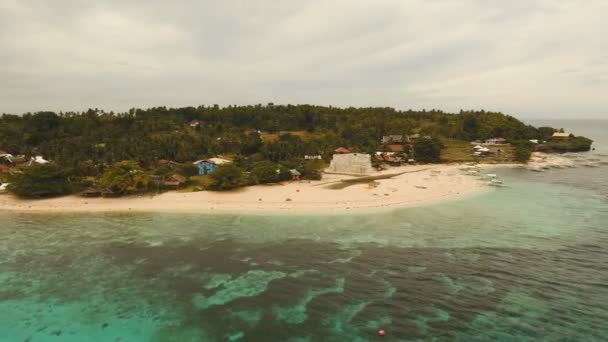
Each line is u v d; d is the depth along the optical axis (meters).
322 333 34.28
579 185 104.69
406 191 94.75
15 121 192.38
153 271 48.56
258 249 56.06
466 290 42.22
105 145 153.12
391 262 50.47
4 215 75.88
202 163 117.19
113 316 37.97
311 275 46.75
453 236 60.78
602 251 53.31
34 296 42.28
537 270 47.34
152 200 86.12
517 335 33.62
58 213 77.06
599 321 35.62
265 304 39.69
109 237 62.19
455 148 199.00
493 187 101.31
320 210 77.31
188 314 37.97
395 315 37.16
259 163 118.75
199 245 58.09
